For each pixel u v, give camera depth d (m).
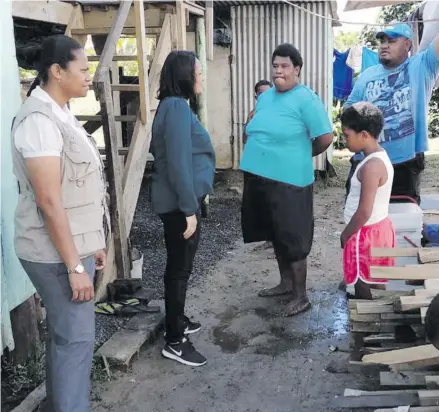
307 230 3.89
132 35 6.05
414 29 5.64
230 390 3.09
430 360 2.72
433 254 3.06
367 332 3.13
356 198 3.29
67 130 2.26
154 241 5.99
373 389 3.01
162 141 3.10
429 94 4.01
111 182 4.10
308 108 3.72
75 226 2.32
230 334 3.77
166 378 3.22
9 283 2.92
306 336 3.70
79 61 2.30
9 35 2.95
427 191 6.45
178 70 3.09
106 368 3.23
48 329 2.46
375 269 3.01
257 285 4.66
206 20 6.98
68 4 5.30
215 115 8.73
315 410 2.87
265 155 3.80
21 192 2.35
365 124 3.11
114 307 3.94
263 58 8.48
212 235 6.21
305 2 8.20
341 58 9.75
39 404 2.84
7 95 2.92
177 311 3.34
